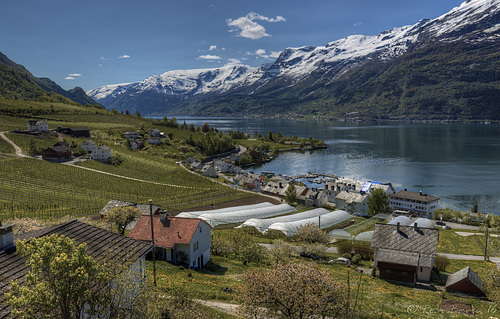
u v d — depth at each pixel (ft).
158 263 168.76
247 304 93.20
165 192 484.33
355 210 454.81
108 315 74.33
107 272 70.54
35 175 466.29
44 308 59.41
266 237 291.79
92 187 465.88
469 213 406.41
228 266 189.16
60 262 59.62
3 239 89.25
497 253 266.98
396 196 480.64
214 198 465.47
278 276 92.17
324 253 239.09
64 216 296.10
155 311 85.46
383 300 147.33
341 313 94.48
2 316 67.21
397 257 193.67
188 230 178.91
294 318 89.20
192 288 136.87
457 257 259.39
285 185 548.72
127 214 217.97
